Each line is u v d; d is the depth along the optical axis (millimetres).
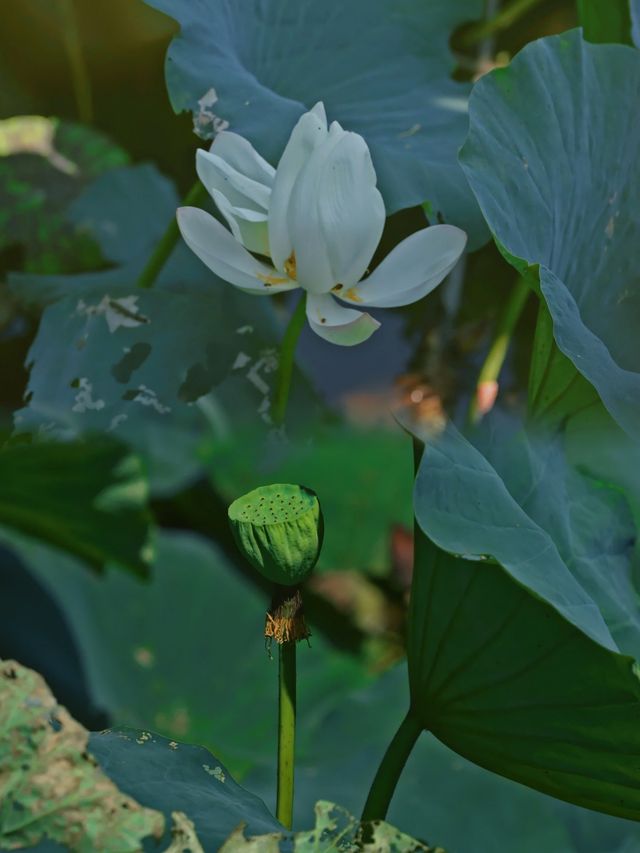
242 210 1713
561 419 1818
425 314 2434
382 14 1991
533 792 2172
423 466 1639
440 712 1669
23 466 2184
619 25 2004
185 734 2502
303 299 1860
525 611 1604
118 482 2250
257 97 1852
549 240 1791
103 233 2516
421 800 2145
